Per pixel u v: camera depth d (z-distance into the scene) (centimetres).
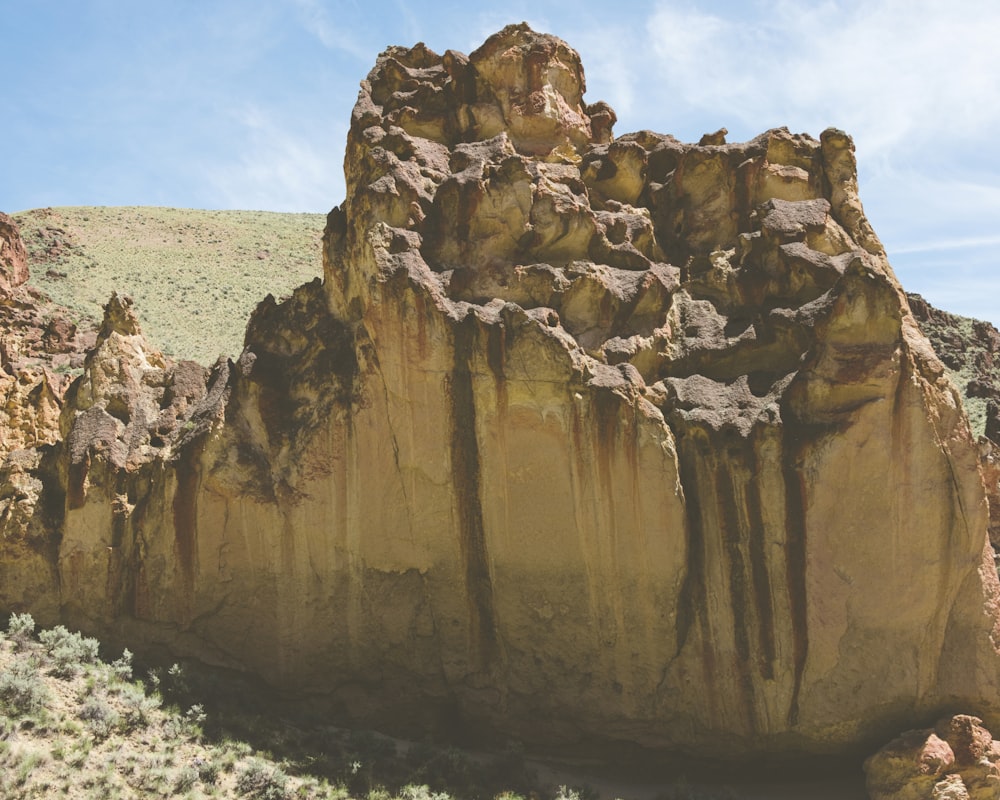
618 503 2053
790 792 2052
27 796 1661
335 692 2189
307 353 2289
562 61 2483
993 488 3181
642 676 2069
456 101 2464
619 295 2178
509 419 2078
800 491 1989
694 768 2097
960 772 1888
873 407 1975
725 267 2272
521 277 2173
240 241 10438
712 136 2520
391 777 1966
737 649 2027
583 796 1989
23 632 2162
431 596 2162
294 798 1825
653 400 2125
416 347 2112
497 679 2138
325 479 2194
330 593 2189
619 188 2420
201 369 2481
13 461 2369
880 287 2000
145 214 11206
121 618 2236
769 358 2153
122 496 2283
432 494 2136
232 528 2222
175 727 1939
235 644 2202
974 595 2009
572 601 2089
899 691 1973
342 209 2422
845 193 2322
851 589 1986
